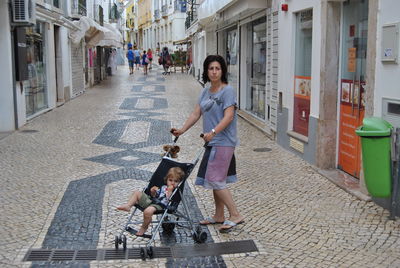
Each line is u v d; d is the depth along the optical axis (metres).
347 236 5.00
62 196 6.49
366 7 6.52
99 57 28.11
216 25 18.61
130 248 4.80
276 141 10.12
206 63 5.12
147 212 4.62
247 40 14.02
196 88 23.42
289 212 5.78
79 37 18.27
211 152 5.05
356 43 6.86
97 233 5.18
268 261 4.46
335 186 6.80
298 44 8.91
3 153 9.09
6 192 6.65
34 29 13.88
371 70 5.91
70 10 19.58
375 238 4.93
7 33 11.16
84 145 9.93
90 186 6.98
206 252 4.70
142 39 67.06
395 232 5.07
